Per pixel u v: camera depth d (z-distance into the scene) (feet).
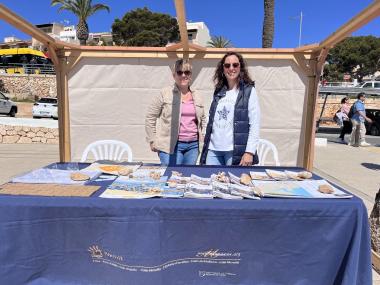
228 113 10.83
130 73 15.96
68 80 15.92
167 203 6.70
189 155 12.07
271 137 16.10
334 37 12.45
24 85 106.73
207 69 15.67
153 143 12.14
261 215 6.79
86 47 15.52
